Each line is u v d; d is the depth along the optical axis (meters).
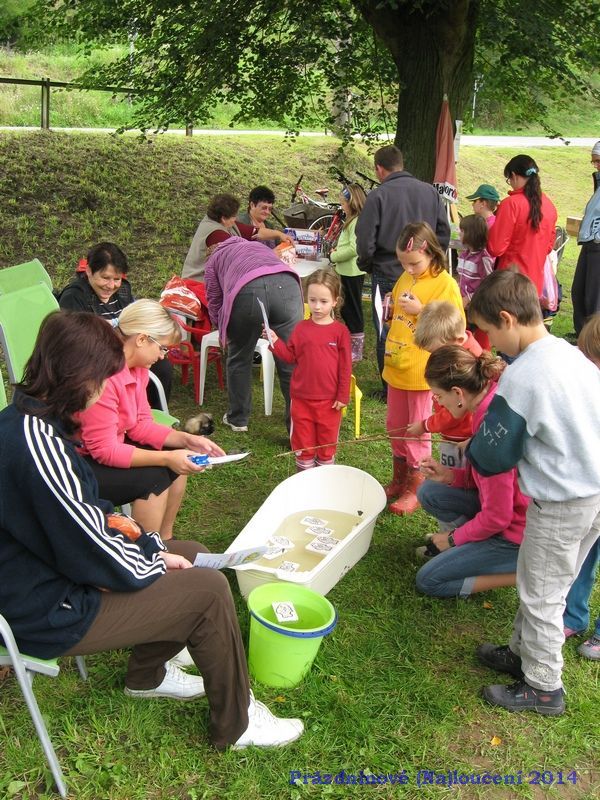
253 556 2.62
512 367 2.42
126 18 8.73
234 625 2.27
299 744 2.46
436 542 3.26
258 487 4.22
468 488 3.33
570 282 10.30
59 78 20.27
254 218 6.16
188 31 8.44
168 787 2.28
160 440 3.17
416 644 2.99
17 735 2.41
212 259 4.71
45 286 3.79
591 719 2.67
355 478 3.76
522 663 2.71
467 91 8.29
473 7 7.98
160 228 9.45
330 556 3.05
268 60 8.91
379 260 5.32
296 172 13.70
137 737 2.42
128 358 3.06
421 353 3.77
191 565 2.42
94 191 9.98
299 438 4.09
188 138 13.64
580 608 3.05
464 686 2.79
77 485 2.00
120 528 2.32
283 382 4.70
